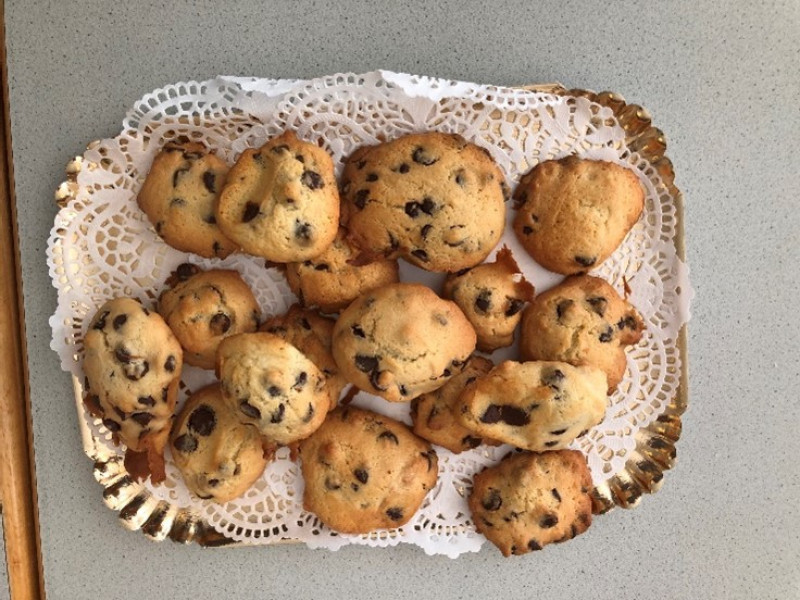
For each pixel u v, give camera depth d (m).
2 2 0.31
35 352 0.32
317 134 0.30
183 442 0.30
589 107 0.31
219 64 0.31
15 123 0.31
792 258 0.35
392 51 0.32
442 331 0.29
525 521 0.31
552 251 0.31
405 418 0.32
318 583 0.34
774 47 0.34
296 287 0.31
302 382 0.28
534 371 0.30
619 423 0.33
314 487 0.31
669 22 0.33
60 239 0.30
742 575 0.36
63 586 0.33
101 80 0.31
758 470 0.36
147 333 0.29
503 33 0.32
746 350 0.35
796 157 0.34
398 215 0.29
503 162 0.31
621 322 0.32
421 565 0.34
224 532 0.32
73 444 0.32
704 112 0.34
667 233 0.33
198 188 0.29
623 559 0.35
